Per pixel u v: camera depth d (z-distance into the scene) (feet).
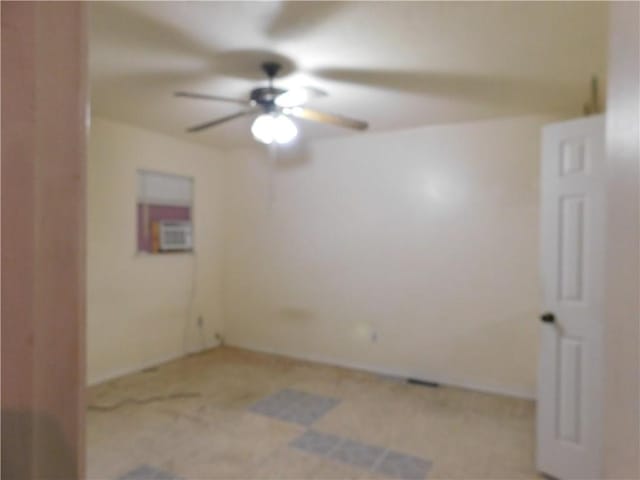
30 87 1.25
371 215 13.67
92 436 9.12
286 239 15.25
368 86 9.25
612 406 1.92
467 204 12.26
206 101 10.50
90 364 12.16
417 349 13.03
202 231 15.66
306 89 8.58
